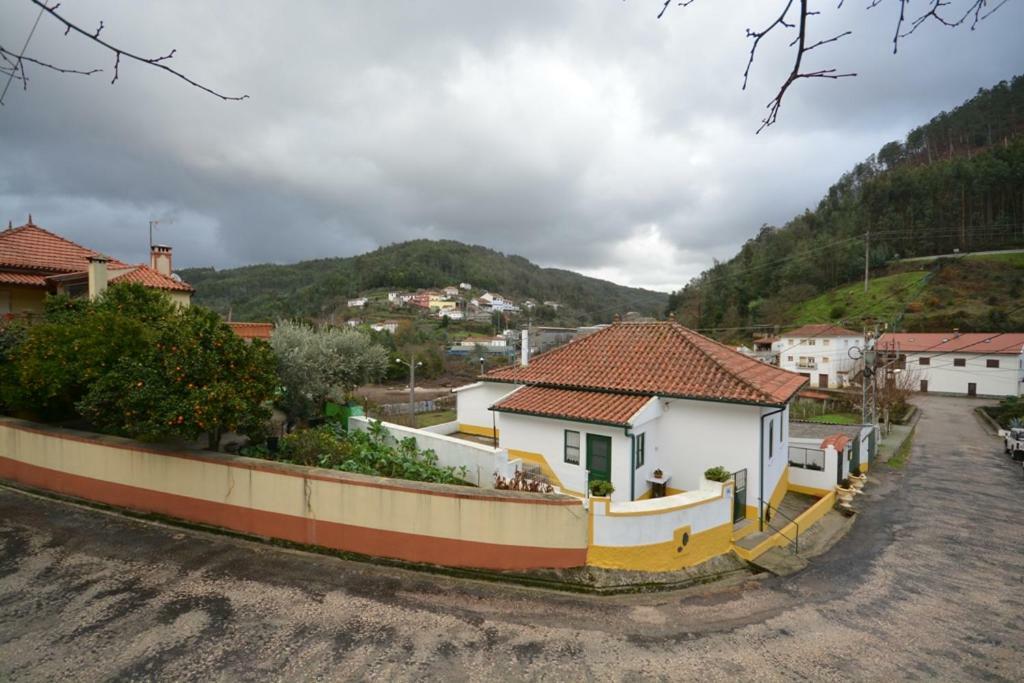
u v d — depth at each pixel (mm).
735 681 6387
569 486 13016
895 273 69812
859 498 16625
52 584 8008
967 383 49812
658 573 9156
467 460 13258
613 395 13617
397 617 7426
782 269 79000
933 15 2871
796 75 3021
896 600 9102
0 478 12633
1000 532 13266
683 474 12859
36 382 10648
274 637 6812
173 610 7375
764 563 10305
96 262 16156
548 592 8422
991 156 77062
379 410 28906
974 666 7000
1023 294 58219
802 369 54781
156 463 10641
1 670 5992
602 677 6324
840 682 6480
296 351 16047
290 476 9547
